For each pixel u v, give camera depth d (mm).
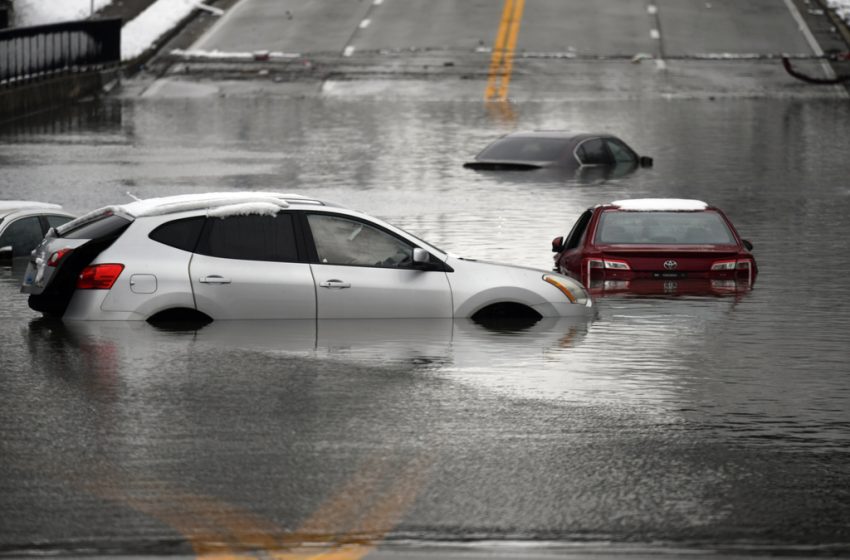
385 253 37250
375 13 168375
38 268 36688
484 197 69125
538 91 130625
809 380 30062
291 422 25734
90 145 95188
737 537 19172
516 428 25422
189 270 36000
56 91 126688
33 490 21266
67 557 18234
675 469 22703
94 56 138625
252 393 28156
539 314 37531
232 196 36781
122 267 35969
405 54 148125
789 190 72125
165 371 30219
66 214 51688
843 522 19891
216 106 124875
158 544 18781
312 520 19844
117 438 24500
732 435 25047
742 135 101562
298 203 36844
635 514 20188
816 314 39156
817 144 95750
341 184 74000
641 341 34688
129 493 21141
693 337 35375
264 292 36188
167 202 36656
